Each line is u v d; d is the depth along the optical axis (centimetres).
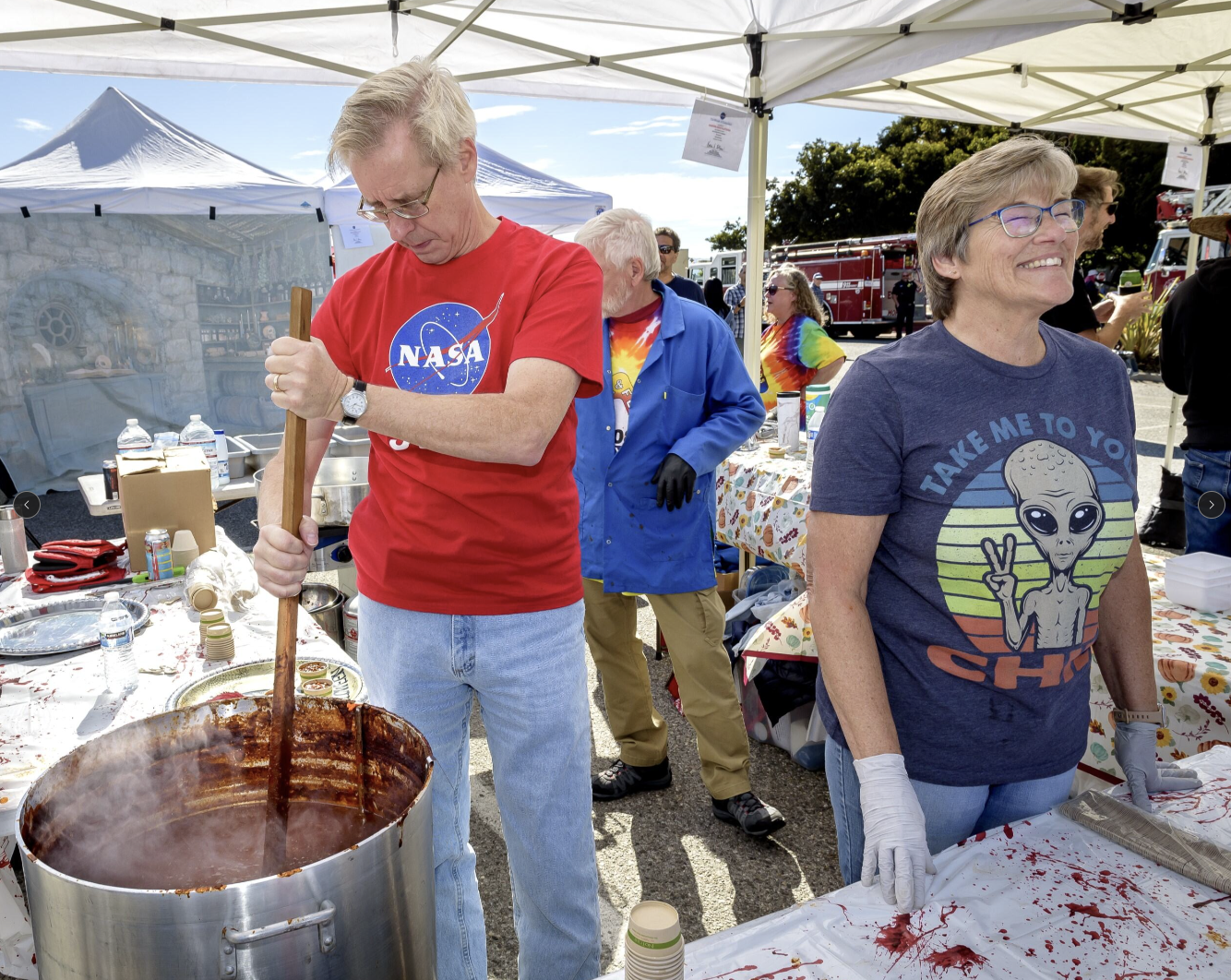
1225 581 225
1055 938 95
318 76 394
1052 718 129
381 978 83
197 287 766
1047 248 115
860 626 126
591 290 138
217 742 109
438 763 155
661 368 250
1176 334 334
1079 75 492
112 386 755
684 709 265
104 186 646
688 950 95
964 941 95
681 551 253
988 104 550
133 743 102
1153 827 113
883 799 113
